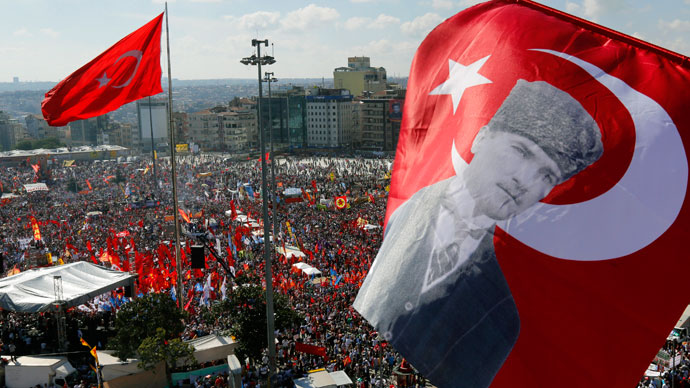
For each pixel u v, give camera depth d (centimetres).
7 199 14025
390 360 4006
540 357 836
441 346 866
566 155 925
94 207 12050
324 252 7300
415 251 941
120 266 6256
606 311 839
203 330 4481
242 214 10256
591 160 913
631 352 829
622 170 898
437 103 1128
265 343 3828
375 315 917
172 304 3888
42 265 6344
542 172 921
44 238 8688
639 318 833
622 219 873
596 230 873
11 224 10181
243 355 3834
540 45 1042
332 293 5675
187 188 15638
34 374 3691
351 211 11119
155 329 3728
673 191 873
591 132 931
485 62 1077
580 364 827
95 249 7912
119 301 5031
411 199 1031
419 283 909
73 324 4675
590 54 1005
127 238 8194
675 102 927
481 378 838
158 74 2786
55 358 3853
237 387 2197
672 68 956
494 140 972
